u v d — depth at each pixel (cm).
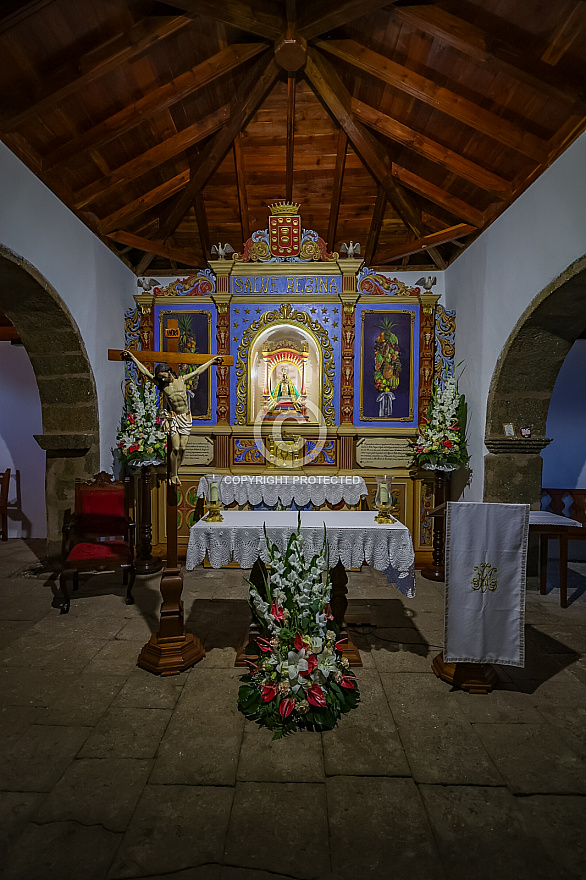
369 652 367
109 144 416
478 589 303
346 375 584
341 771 240
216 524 345
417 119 425
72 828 204
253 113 450
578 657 361
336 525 344
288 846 197
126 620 420
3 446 701
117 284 569
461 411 559
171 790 226
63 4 298
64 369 498
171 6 330
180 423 338
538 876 185
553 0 287
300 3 338
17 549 643
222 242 618
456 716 287
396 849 196
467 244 546
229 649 367
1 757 248
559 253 372
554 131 371
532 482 501
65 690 311
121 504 490
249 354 589
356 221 584
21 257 385
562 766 245
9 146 363
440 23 326
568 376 635
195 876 183
